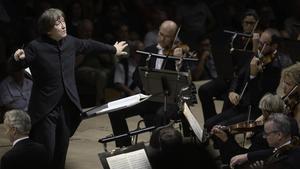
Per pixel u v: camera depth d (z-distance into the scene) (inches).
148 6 1081.4
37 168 415.8
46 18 485.1
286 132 433.1
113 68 878.4
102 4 1039.6
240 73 609.0
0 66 868.0
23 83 707.4
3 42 876.0
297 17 1181.1
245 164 468.1
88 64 882.8
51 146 487.5
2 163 418.3
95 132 676.1
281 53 764.0
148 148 436.8
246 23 690.8
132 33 946.7
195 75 954.1
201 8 1080.2
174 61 598.5
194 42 994.7
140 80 564.7
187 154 251.9
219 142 513.0
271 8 1192.2
